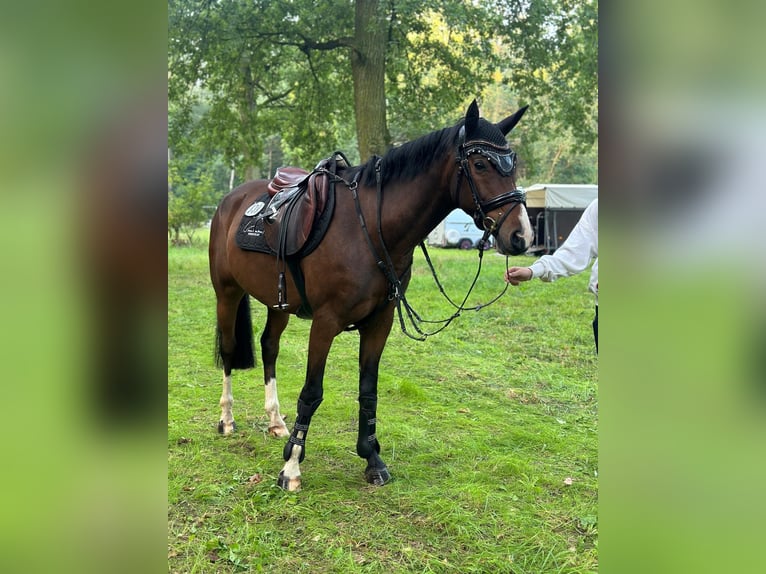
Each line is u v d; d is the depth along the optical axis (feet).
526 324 21.53
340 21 33.58
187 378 14.58
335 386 14.17
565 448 10.53
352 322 8.69
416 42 35.17
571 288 30.83
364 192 8.52
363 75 31.55
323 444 10.54
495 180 7.70
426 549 7.33
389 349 17.90
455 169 7.93
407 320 21.79
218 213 11.54
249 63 34.83
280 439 10.86
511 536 7.63
